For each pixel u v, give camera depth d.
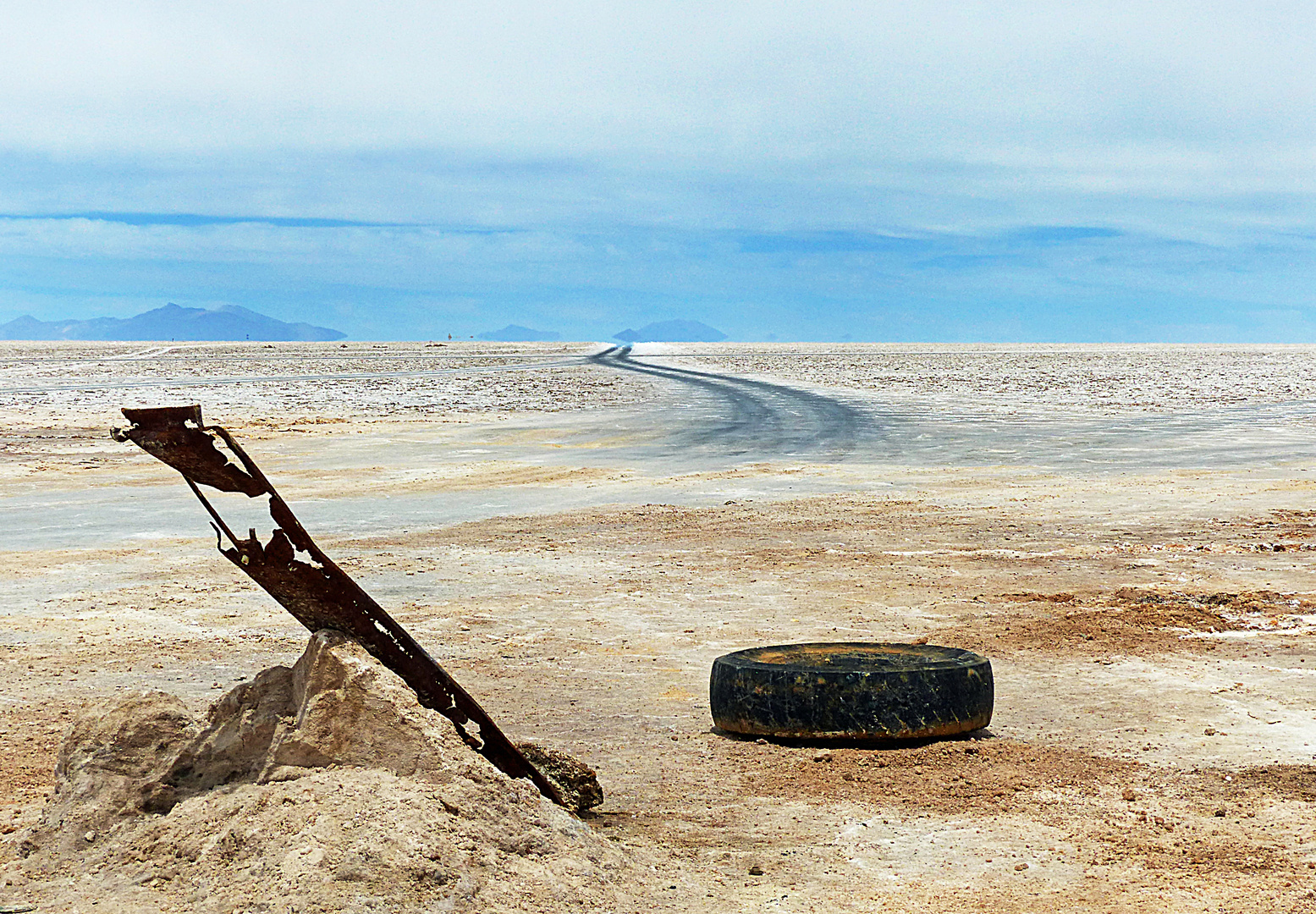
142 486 24.95
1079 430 36.25
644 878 5.42
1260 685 9.40
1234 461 27.30
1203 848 5.94
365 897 4.51
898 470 26.67
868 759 7.60
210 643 11.30
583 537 17.94
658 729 8.47
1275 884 5.43
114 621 12.33
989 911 5.22
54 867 5.45
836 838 6.23
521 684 9.79
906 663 8.23
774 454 30.38
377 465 28.48
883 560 15.62
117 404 47.56
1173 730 8.18
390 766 5.42
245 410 45.66
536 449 32.25
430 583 14.37
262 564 5.58
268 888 4.62
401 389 57.56
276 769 5.59
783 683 8.01
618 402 50.66
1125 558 15.56
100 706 6.06
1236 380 64.81
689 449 31.97
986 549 16.42
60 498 23.00
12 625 12.16
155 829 5.42
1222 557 15.52
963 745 7.84
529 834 5.25
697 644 11.16
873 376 72.62
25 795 6.91
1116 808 6.59
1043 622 11.71
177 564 15.90
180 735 5.90
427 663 5.88
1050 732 8.20
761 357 109.25
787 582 14.16
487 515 20.58
